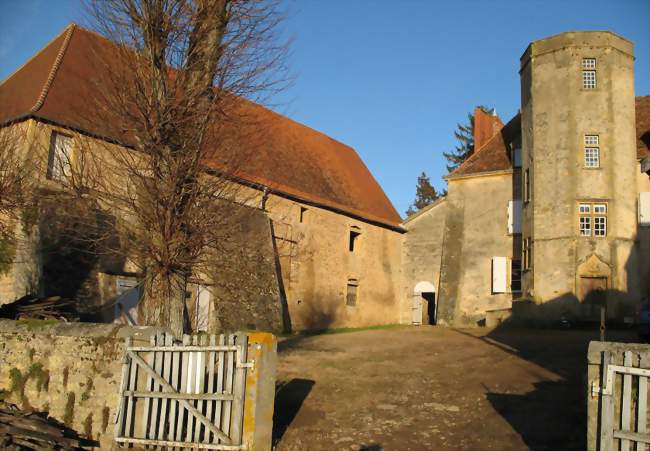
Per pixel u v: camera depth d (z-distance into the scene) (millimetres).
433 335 21797
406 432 9289
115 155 10008
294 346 18031
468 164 29922
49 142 15961
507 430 9156
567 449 8164
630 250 23109
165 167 9641
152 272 9672
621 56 24531
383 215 31562
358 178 32781
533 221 24391
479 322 27359
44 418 8727
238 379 7918
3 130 16375
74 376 8969
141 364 8430
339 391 11734
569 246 23234
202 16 9992
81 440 8445
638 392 6332
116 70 10008
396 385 12172
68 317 13602
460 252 28672
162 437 8078
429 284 31047
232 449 7691
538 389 11391
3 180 13430
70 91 17578
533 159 24828
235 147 10742
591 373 6691
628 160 23844
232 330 18750
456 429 9352
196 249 9820
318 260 26016
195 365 8195
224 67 10156
